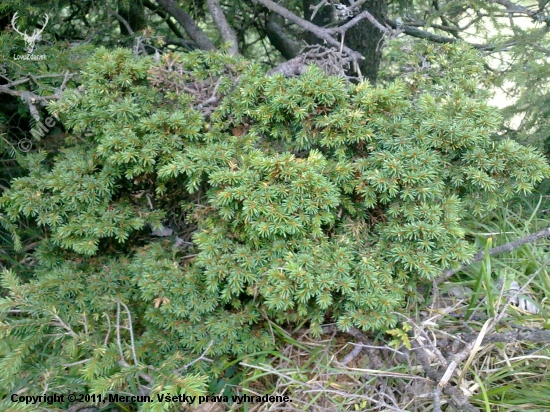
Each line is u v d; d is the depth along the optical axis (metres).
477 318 2.12
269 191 1.77
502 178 1.96
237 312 2.02
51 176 2.09
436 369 1.92
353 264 1.87
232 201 1.82
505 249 2.27
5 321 2.10
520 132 2.86
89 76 2.06
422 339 1.97
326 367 1.90
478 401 1.75
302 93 1.91
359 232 2.00
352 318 1.88
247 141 1.99
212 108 2.12
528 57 2.70
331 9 3.74
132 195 2.24
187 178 2.05
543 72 2.57
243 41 4.34
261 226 1.75
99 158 2.12
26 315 2.31
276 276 1.75
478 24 3.62
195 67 2.16
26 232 2.74
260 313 2.02
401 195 1.83
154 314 2.02
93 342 1.92
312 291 1.75
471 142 1.85
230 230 1.96
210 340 1.95
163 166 1.86
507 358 1.88
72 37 3.40
